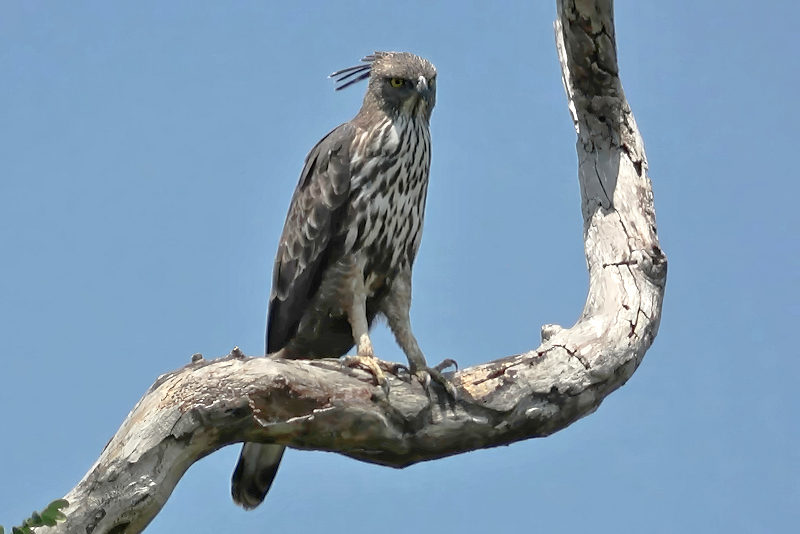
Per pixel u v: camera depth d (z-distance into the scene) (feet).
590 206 46.19
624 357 41.73
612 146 46.60
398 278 47.78
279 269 48.65
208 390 35.86
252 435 37.04
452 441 39.96
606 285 44.01
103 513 34.50
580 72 45.47
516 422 40.27
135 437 35.17
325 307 47.70
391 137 46.75
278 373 36.83
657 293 44.21
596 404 41.50
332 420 38.24
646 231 45.27
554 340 41.63
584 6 43.42
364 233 46.80
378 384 38.91
